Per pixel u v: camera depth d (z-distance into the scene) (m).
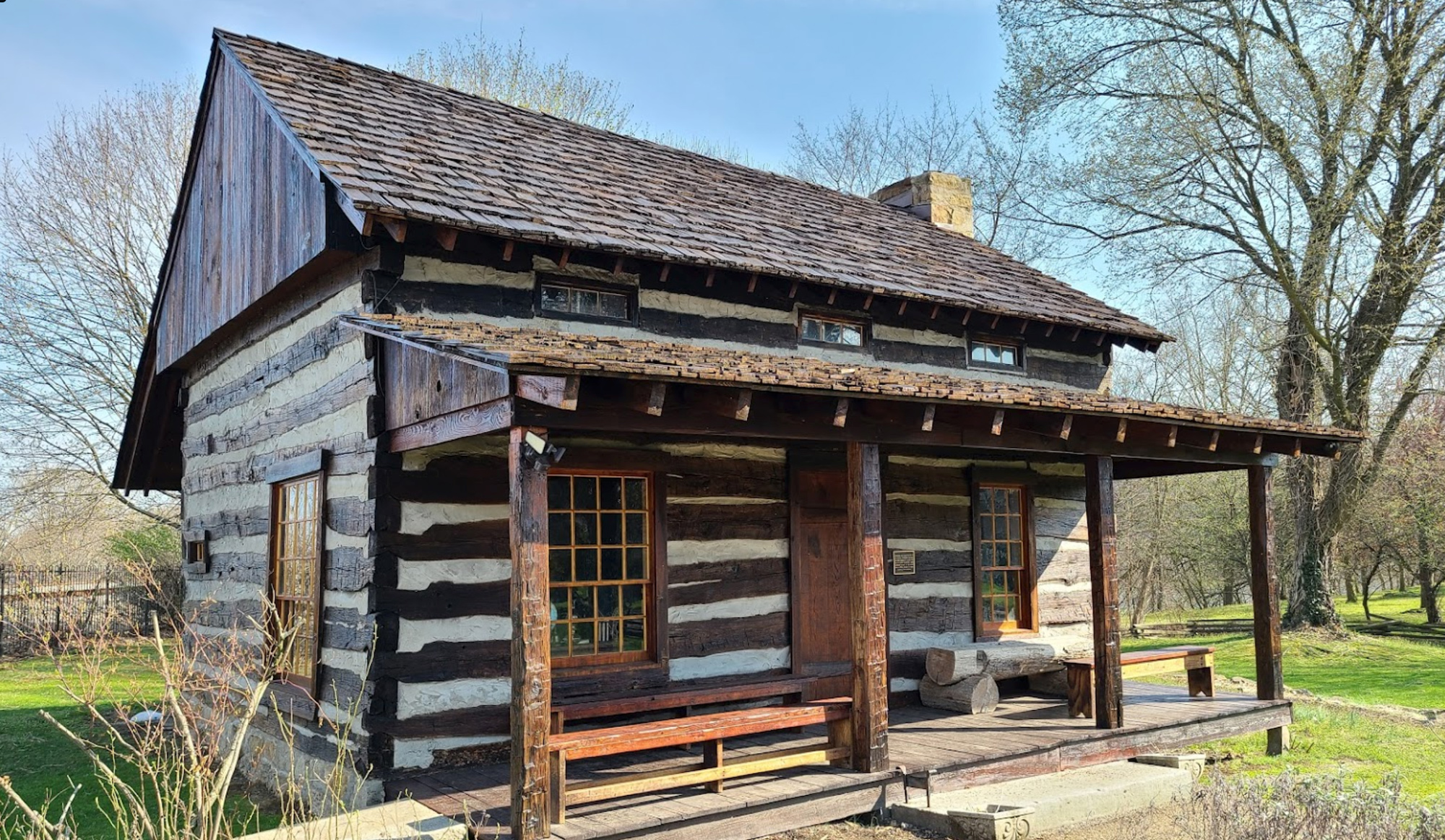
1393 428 18.70
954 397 6.66
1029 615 11.11
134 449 13.02
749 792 6.35
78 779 8.90
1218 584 32.56
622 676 7.82
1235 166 18.52
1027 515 11.24
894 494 10.04
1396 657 17.17
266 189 9.05
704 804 6.07
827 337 10.04
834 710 6.84
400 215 6.96
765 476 9.01
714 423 6.09
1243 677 14.62
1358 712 11.73
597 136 11.91
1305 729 10.53
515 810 5.34
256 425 9.58
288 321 8.95
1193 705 9.49
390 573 6.94
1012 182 26.30
